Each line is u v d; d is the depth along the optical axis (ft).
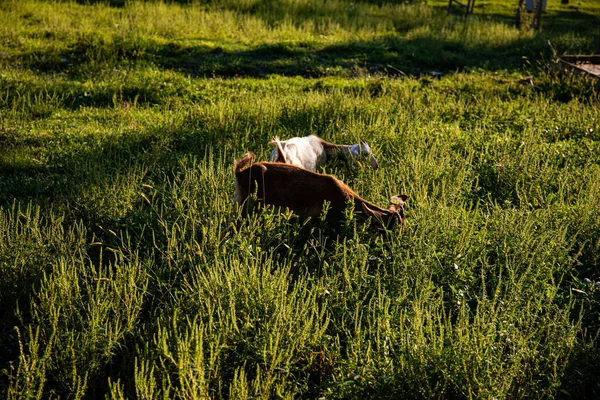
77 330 15.55
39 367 13.76
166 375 13.87
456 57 53.26
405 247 19.08
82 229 20.44
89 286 16.63
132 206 21.95
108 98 36.83
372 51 54.08
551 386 13.97
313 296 16.66
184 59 47.78
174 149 28.55
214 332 14.97
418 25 66.54
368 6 77.20
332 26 62.64
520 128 33.55
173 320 15.06
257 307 15.61
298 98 35.32
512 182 25.48
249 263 18.03
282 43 53.31
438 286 17.98
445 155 27.45
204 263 17.80
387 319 15.15
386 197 23.30
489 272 19.25
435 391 13.83
